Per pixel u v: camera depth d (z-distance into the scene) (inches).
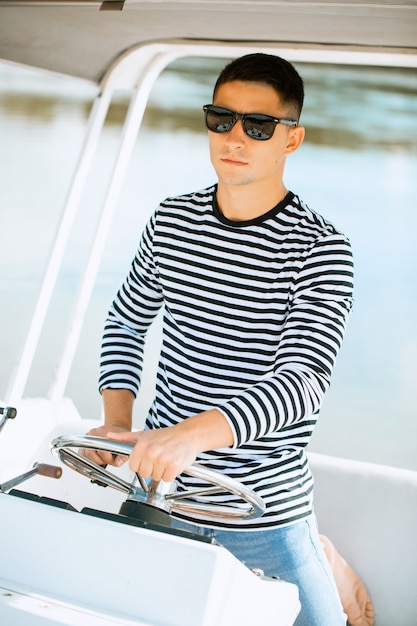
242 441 68.7
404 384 236.8
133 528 56.7
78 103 311.7
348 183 313.7
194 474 64.8
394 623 104.9
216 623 54.4
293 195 82.3
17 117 311.1
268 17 99.8
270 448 80.5
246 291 80.9
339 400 231.1
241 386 81.0
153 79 125.9
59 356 130.0
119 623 53.7
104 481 70.2
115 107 306.8
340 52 105.7
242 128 77.5
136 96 126.5
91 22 107.7
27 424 118.7
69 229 127.0
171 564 54.9
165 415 83.7
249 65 78.7
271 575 81.4
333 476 113.1
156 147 313.4
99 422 113.6
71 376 214.8
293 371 73.1
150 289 88.3
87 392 207.6
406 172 316.5
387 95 321.1
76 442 65.7
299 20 99.3
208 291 81.9
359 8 91.9
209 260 81.9
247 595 58.0
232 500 80.1
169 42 114.7
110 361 87.3
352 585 104.7
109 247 275.9
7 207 293.6
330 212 301.9
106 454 74.9
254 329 81.0
